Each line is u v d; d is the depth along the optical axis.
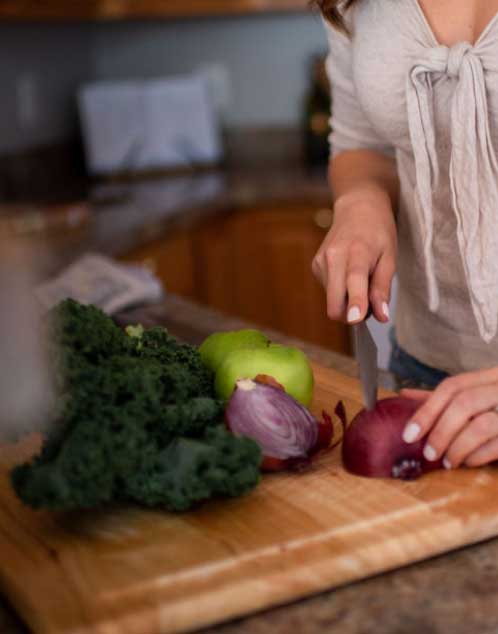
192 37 3.59
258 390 0.88
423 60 1.06
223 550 0.76
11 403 0.77
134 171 3.40
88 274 1.74
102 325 0.88
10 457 0.98
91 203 2.80
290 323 3.08
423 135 1.09
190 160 3.46
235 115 3.62
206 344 1.03
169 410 0.82
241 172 3.45
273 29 3.53
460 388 0.87
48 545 0.78
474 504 0.82
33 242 2.18
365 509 0.81
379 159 1.37
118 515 0.82
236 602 0.72
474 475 0.86
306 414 0.89
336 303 1.00
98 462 0.75
